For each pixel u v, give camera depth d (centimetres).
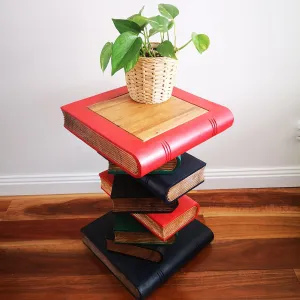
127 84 88
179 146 76
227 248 117
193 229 115
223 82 120
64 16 105
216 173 142
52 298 101
